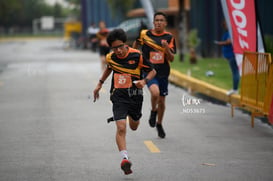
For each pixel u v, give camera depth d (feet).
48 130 89.71
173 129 89.15
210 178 59.47
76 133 86.63
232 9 100.17
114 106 63.41
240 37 100.12
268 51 154.40
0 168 65.57
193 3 278.26
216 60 221.66
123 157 59.67
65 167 65.31
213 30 243.19
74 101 123.85
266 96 86.99
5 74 203.92
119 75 63.67
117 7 385.29
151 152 72.59
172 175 60.90
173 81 165.89
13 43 619.67
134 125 67.10
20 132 88.58
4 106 118.93
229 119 98.07
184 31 219.61
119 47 62.34
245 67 96.48
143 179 59.47
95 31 366.84
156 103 79.15
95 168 64.54
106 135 84.64
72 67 231.71
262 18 202.49
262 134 84.48
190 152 72.43
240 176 60.23
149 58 79.77
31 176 61.67
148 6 210.79
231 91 118.21
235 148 74.69
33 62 271.90
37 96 134.92
